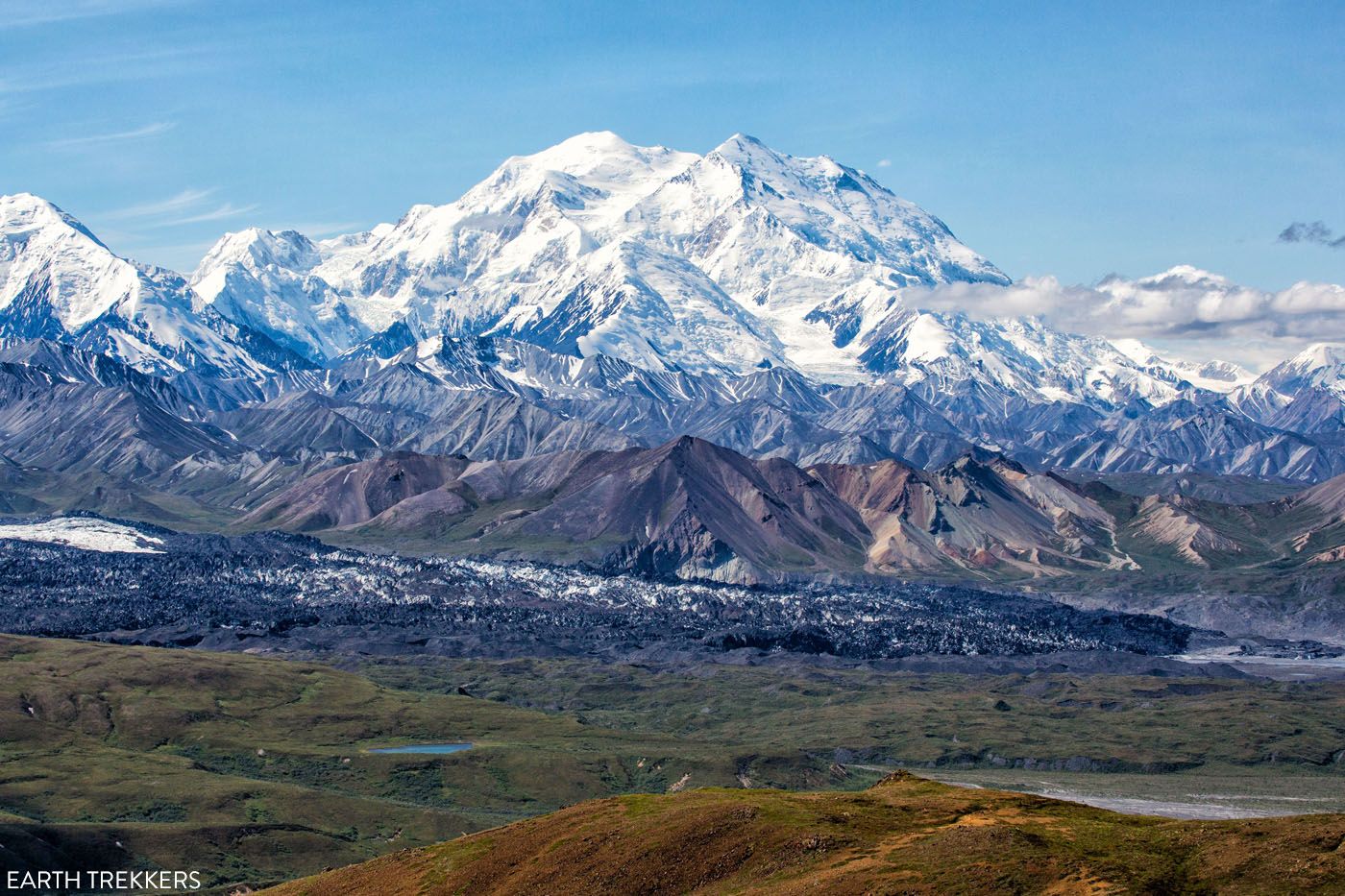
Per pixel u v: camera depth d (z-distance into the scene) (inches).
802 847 7568.9
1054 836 7445.9
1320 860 6722.4
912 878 6963.6
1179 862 7052.2
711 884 7475.4
